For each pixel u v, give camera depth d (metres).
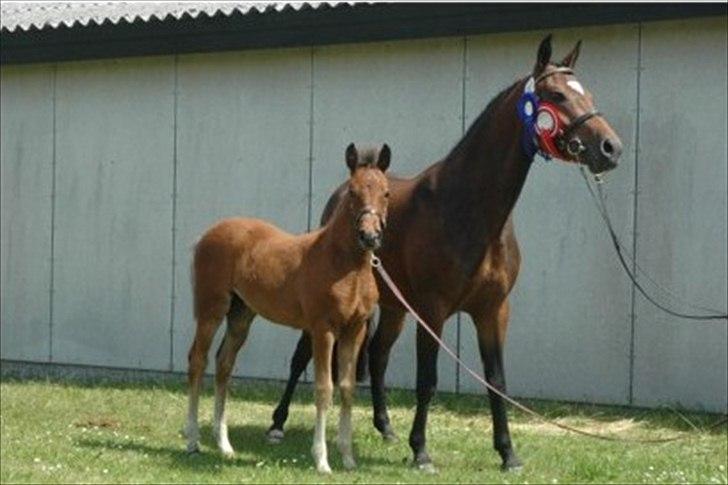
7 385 13.57
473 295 8.91
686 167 11.59
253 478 8.42
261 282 9.13
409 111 12.89
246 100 13.77
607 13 11.80
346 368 8.79
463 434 10.63
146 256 14.34
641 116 11.80
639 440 10.21
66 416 11.30
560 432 10.94
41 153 15.02
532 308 12.27
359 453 9.64
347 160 8.51
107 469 8.70
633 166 11.82
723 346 11.38
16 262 15.16
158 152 14.28
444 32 12.57
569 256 12.09
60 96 14.89
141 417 11.34
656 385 11.67
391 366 12.91
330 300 8.56
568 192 12.10
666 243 11.66
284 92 13.55
